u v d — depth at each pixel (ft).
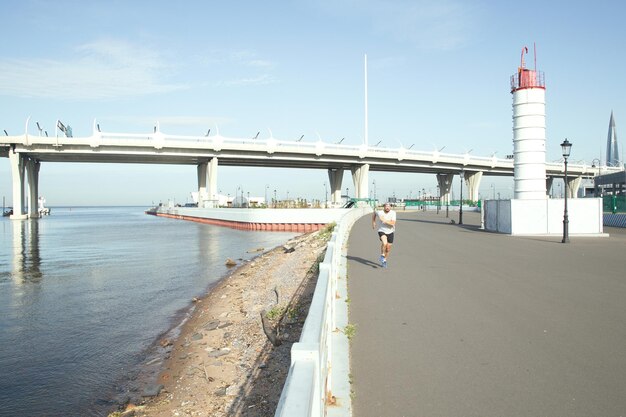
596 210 82.28
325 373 14.85
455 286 37.24
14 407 29.66
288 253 97.55
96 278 82.53
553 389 17.71
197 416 25.84
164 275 84.53
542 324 26.30
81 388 32.35
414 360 20.90
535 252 59.31
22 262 107.24
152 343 42.09
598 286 37.01
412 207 339.57
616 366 19.95
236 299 56.13
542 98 86.94
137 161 304.50
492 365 20.20
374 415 15.85
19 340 44.47
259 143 274.98
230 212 251.19
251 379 29.45
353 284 38.22
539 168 87.40
